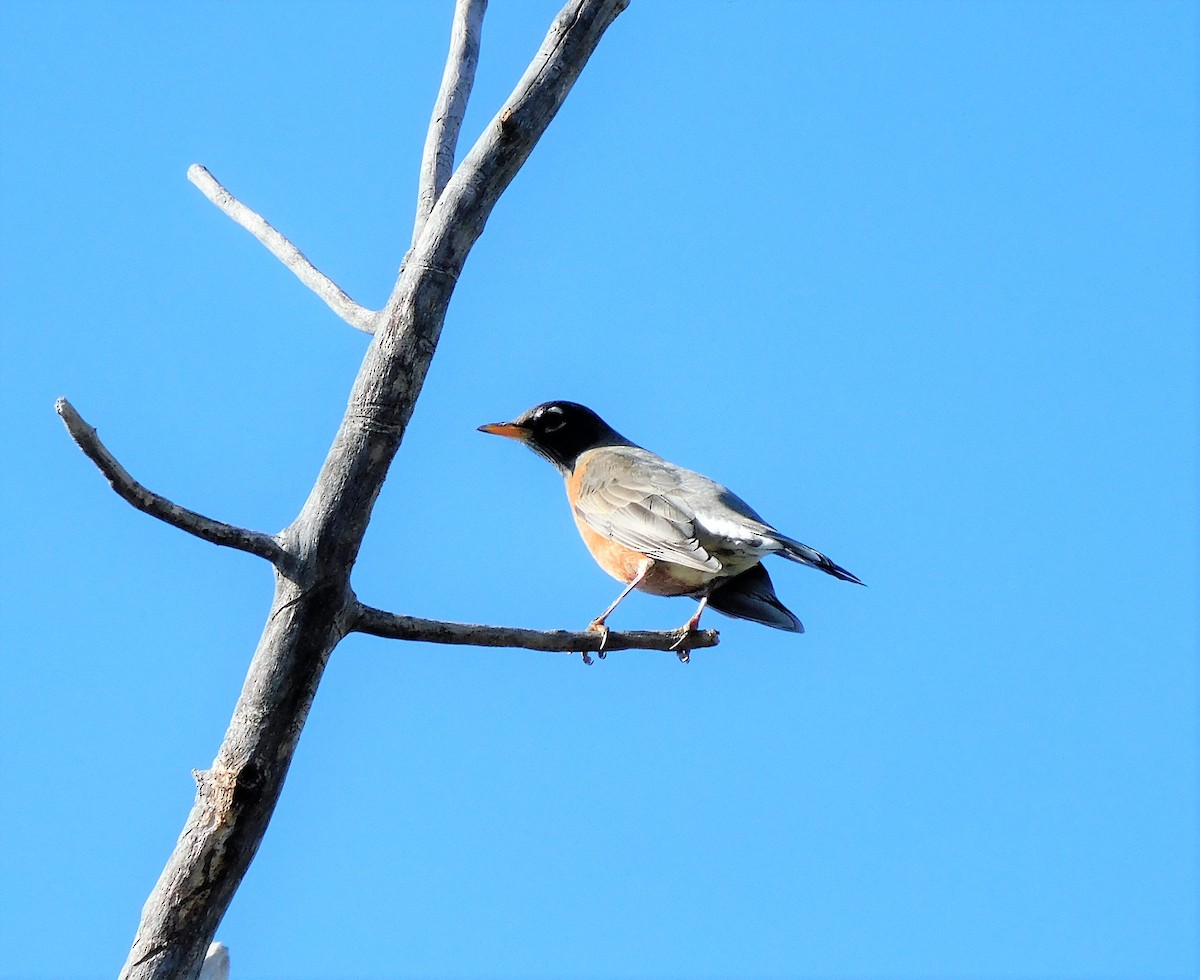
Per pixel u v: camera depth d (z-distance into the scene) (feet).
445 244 32.73
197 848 30.30
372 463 31.73
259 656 31.35
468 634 34.86
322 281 36.50
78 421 27.45
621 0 33.88
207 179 39.47
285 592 31.45
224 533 30.19
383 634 33.22
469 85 38.60
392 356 32.17
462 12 39.37
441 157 36.99
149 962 29.81
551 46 33.40
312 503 31.71
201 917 30.22
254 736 30.83
